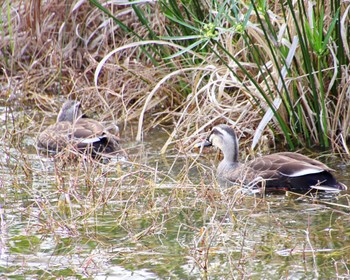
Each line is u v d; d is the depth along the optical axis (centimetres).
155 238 1071
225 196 1215
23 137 1631
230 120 1523
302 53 1438
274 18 1466
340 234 1068
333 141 1490
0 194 1259
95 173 1333
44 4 2023
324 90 1532
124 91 1798
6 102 1862
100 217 1158
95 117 1775
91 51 1983
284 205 1205
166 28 1752
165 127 1686
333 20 1374
